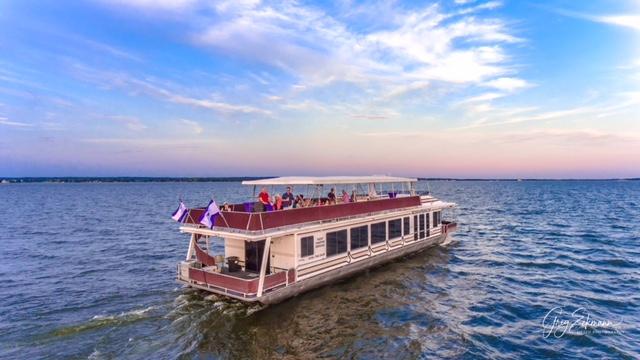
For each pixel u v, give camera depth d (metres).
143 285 22.86
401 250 27.59
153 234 42.22
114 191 170.62
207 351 14.55
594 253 30.95
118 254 31.98
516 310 18.70
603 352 14.64
